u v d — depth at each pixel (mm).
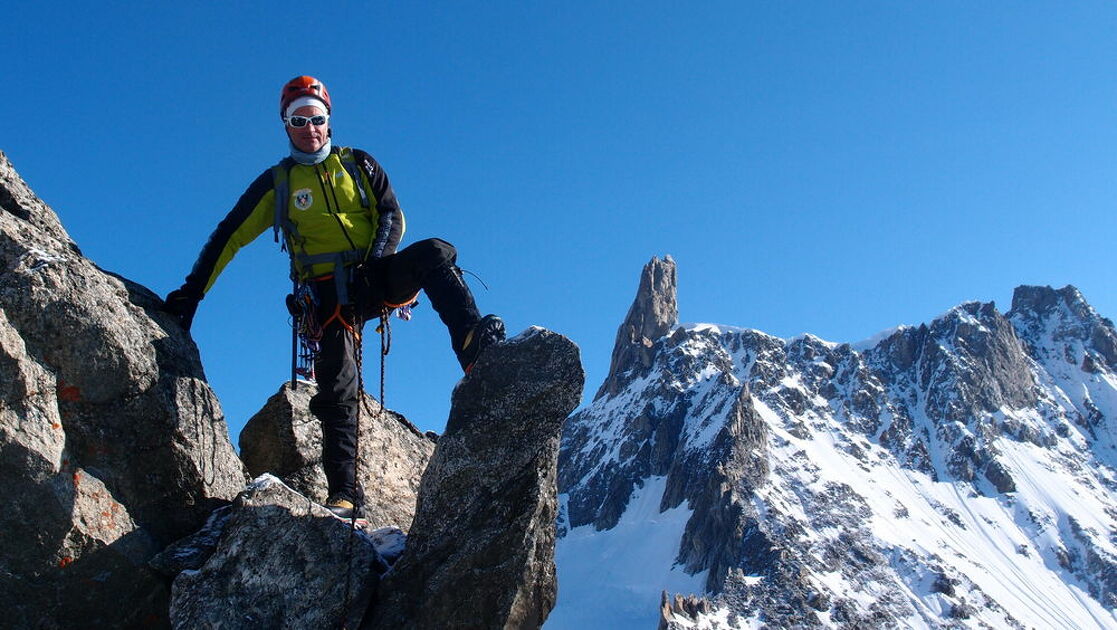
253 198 4246
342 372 4309
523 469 3746
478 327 4027
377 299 4242
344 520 3973
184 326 4312
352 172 4246
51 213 4230
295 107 4168
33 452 3693
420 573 3764
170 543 3957
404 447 5320
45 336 3826
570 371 3818
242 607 3621
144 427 3979
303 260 4195
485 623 3633
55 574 3736
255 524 3686
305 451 4840
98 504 3822
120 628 3812
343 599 3791
